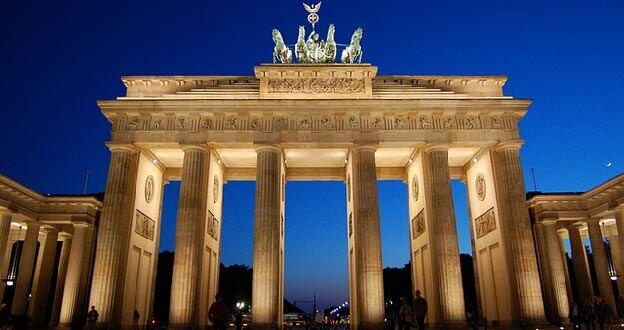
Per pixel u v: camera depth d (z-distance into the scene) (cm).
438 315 5853
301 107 6238
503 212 6200
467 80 6744
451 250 5903
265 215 5941
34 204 7212
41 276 7638
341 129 6269
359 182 6119
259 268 5762
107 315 5625
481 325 6688
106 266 5759
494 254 6488
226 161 7275
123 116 6288
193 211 5966
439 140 6250
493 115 6384
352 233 6581
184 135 6222
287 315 16025
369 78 6512
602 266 7150
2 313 5016
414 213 7212
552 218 7275
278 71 6462
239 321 5453
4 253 6619
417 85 6675
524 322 5675
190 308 5681
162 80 6675
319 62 6969
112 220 5919
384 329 5625
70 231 8150
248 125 6272
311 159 7275
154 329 6669
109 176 6084
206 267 6444
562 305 6619
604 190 6950
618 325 6525
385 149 6719
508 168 6200
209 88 6600
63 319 6725
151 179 6981
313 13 7281
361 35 7000
